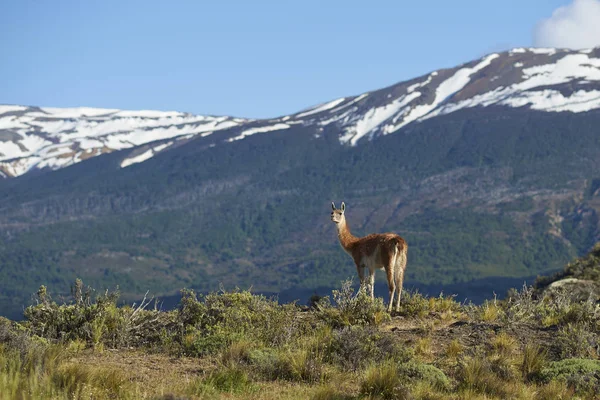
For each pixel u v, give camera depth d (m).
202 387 20.36
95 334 27.20
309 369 22.95
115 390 19.95
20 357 21.83
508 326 28.69
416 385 21.58
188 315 29.42
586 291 42.62
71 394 18.97
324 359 24.72
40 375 19.83
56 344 24.81
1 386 17.89
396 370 21.89
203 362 24.61
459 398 21.17
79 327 27.80
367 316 29.94
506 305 33.34
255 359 23.88
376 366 23.14
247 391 20.84
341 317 29.72
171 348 26.59
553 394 21.14
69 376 20.00
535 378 23.30
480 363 23.12
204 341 25.98
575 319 29.47
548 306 32.19
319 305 31.25
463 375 22.75
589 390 21.55
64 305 29.02
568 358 24.34
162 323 29.28
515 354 25.50
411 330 28.58
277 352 24.66
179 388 20.20
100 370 20.86
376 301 31.41
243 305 29.83
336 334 25.66
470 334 27.80
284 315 28.98
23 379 19.38
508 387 22.00
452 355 25.17
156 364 24.14
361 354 24.44
